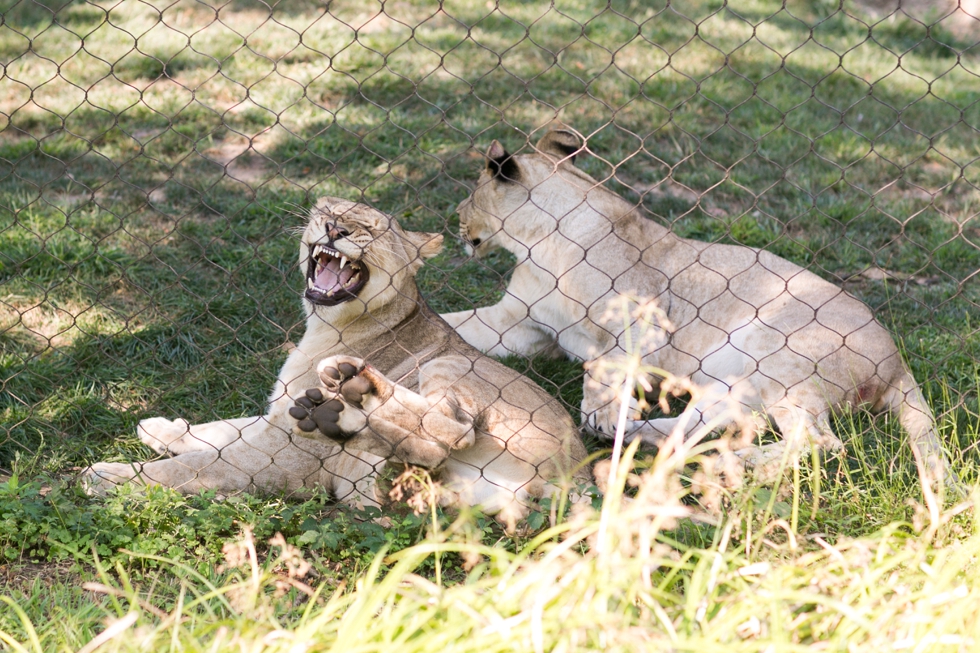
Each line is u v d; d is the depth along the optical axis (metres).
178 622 3.71
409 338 6.02
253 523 4.97
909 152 11.75
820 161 11.21
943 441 5.70
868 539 4.34
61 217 8.71
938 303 8.43
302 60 13.07
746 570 3.96
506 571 3.82
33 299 7.49
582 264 7.07
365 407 4.73
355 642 3.64
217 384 6.77
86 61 12.69
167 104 11.41
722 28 16.06
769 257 7.20
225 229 8.85
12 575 4.71
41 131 10.68
